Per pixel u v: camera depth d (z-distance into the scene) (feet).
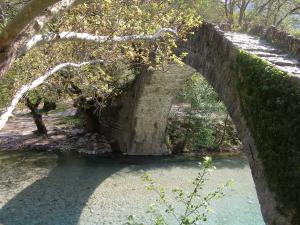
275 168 23.86
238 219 46.80
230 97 34.17
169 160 69.82
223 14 106.32
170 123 76.33
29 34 15.16
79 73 44.96
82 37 24.97
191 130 76.13
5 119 22.11
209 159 27.55
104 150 72.28
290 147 22.29
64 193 53.21
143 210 48.65
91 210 48.55
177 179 59.67
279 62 30.50
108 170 63.00
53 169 62.08
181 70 58.18
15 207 48.67
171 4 55.83
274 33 40.37
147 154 72.02
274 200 23.82
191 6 73.41
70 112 93.61
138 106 67.41
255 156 27.17
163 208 49.11
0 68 14.24
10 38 13.56
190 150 75.05
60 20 29.60
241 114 30.66
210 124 77.20
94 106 74.49
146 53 52.95
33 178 58.08
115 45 38.99
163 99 66.49
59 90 59.93
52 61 35.73
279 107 23.66
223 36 38.60
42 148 71.46
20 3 40.93
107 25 34.81
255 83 27.40
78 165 64.39
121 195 53.11
